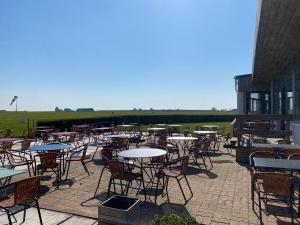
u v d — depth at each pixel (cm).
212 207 444
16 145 1173
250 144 885
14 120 3531
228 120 4134
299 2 511
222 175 648
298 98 1022
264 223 387
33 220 397
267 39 762
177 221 271
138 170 696
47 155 580
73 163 802
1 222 390
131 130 1797
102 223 327
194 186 557
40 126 1792
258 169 507
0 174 372
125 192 520
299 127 988
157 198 486
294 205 441
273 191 382
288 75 1230
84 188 553
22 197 342
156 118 3222
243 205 452
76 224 384
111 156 591
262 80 1712
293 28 666
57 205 456
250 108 2220
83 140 1341
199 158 870
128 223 319
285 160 476
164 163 545
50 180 615
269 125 986
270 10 552
